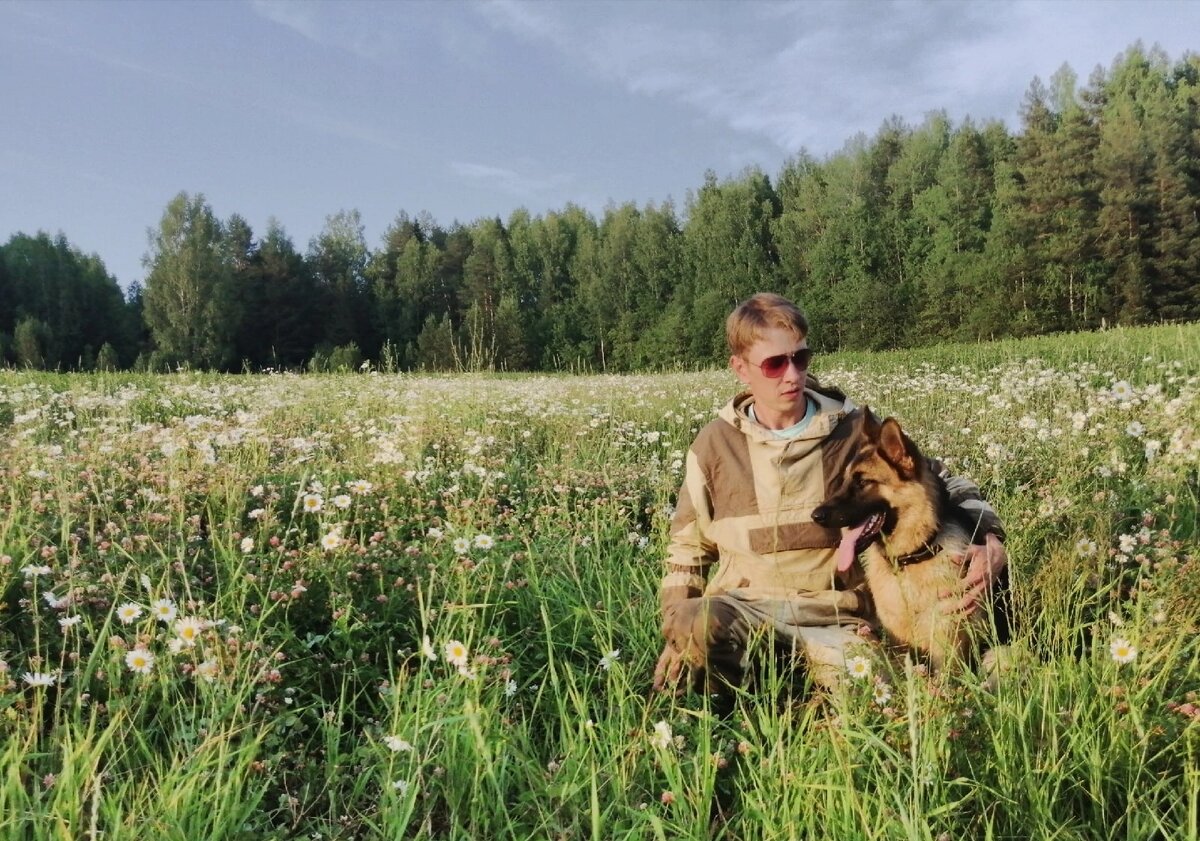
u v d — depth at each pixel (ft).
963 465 18.25
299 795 8.25
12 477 15.01
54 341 187.62
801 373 10.24
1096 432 19.12
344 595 11.09
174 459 16.17
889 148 262.26
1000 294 168.14
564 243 298.76
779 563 10.46
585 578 13.66
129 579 11.21
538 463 22.36
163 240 220.02
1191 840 6.48
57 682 8.87
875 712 8.31
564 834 7.37
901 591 10.13
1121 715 7.86
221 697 8.70
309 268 272.51
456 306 282.77
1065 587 10.41
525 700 10.41
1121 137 173.37
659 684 10.41
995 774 7.56
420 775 7.74
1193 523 14.01
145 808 7.28
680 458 21.49
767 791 7.77
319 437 23.29
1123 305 159.74
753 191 271.69
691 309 225.76
